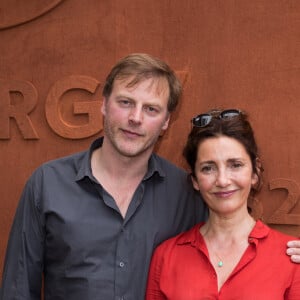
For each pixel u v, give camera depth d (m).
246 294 1.28
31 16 2.15
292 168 1.83
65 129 2.10
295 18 1.82
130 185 1.62
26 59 2.18
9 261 1.63
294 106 1.82
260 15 1.86
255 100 1.87
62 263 1.56
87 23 2.09
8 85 2.20
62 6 2.12
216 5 1.92
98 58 2.07
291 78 1.83
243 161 1.39
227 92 1.90
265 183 1.87
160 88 1.52
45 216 1.59
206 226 1.50
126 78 1.50
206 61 1.93
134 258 1.55
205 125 1.44
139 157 1.57
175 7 1.97
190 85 1.95
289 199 1.82
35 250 1.61
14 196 2.21
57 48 2.13
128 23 2.03
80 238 1.54
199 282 1.36
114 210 1.56
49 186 1.61
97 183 1.58
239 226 1.42
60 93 2.11
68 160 1.67
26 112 2.17
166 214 1.62
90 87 2.06
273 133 1.85
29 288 1.61
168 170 1.70
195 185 1.51
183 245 1.48
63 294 1.56
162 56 1.99
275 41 1.84
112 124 1.52
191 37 1.95
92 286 1.51
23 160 2.19
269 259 1.34
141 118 1.49
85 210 1.57
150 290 1.47
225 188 1.38
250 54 1.87
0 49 2.21
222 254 1.40
